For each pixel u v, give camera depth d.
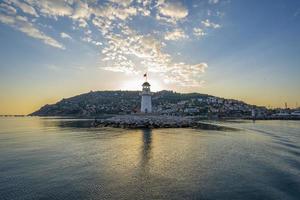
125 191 17.31
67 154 30.20
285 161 26.14
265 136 52.00
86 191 17.34
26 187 18.19
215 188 17.81
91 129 71.12
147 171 22.20
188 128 74.94
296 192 17.00
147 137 48.06
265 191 17.17
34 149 34.41
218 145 37.50
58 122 128.12
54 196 16.50
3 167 23.78
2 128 85.88
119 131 62.97
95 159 27.12
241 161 26.16
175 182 19.17
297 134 57.19
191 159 27.11
